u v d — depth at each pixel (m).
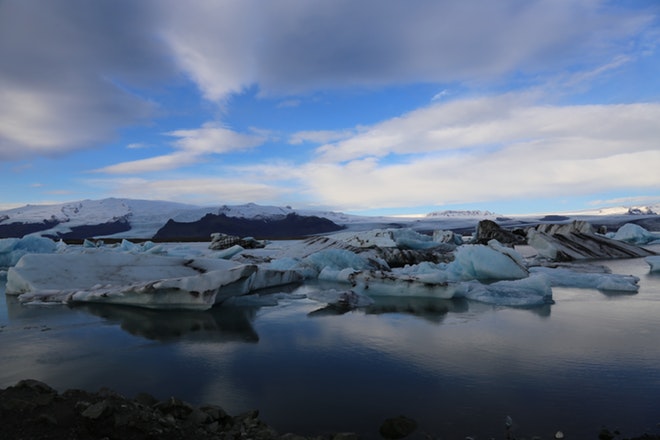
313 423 3.42
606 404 3.69
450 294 9.98
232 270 9.07
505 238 32.28
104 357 5.36
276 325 7.21
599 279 11.38
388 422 3.27
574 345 5.62
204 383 4.39
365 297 9.71
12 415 2.76
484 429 3.26
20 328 7.11
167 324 7.37
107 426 2.69
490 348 5.55
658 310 8.09
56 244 24.58
